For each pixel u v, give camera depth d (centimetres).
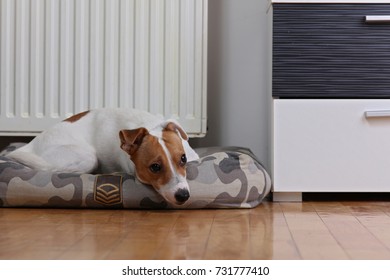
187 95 254
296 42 217
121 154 207
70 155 205
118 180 194
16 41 254
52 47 255
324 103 217
